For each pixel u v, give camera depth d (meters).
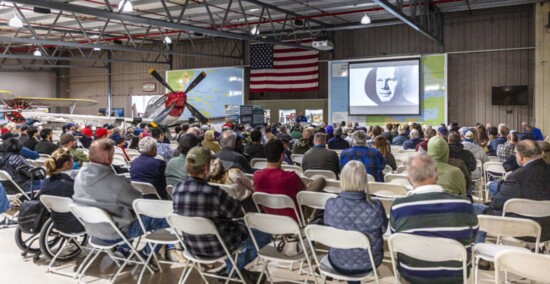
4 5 12.18
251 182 3.98
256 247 3.20
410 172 2.49
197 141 4.31
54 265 4.08
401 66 14.17
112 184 3.45
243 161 4.84
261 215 2.94
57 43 12.79
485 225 2.89
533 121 12.66
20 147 5.48
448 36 14.15
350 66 15.05
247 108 14.05
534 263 2.04
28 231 4.05
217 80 17.89
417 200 2.39
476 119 13.86
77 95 23.78
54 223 3.84
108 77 22.22
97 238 3.60
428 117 13.89
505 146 6.22
